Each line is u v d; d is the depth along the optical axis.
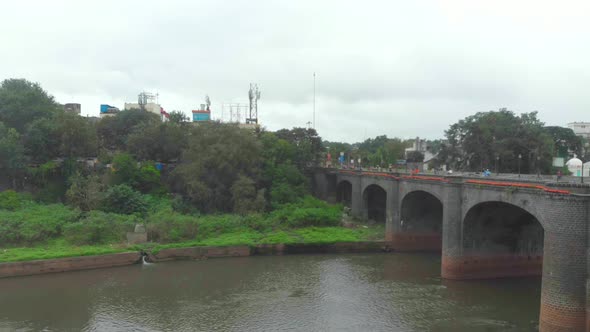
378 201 92.38
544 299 36.75
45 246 63.28
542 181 39.97
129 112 119.56
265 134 106.44
